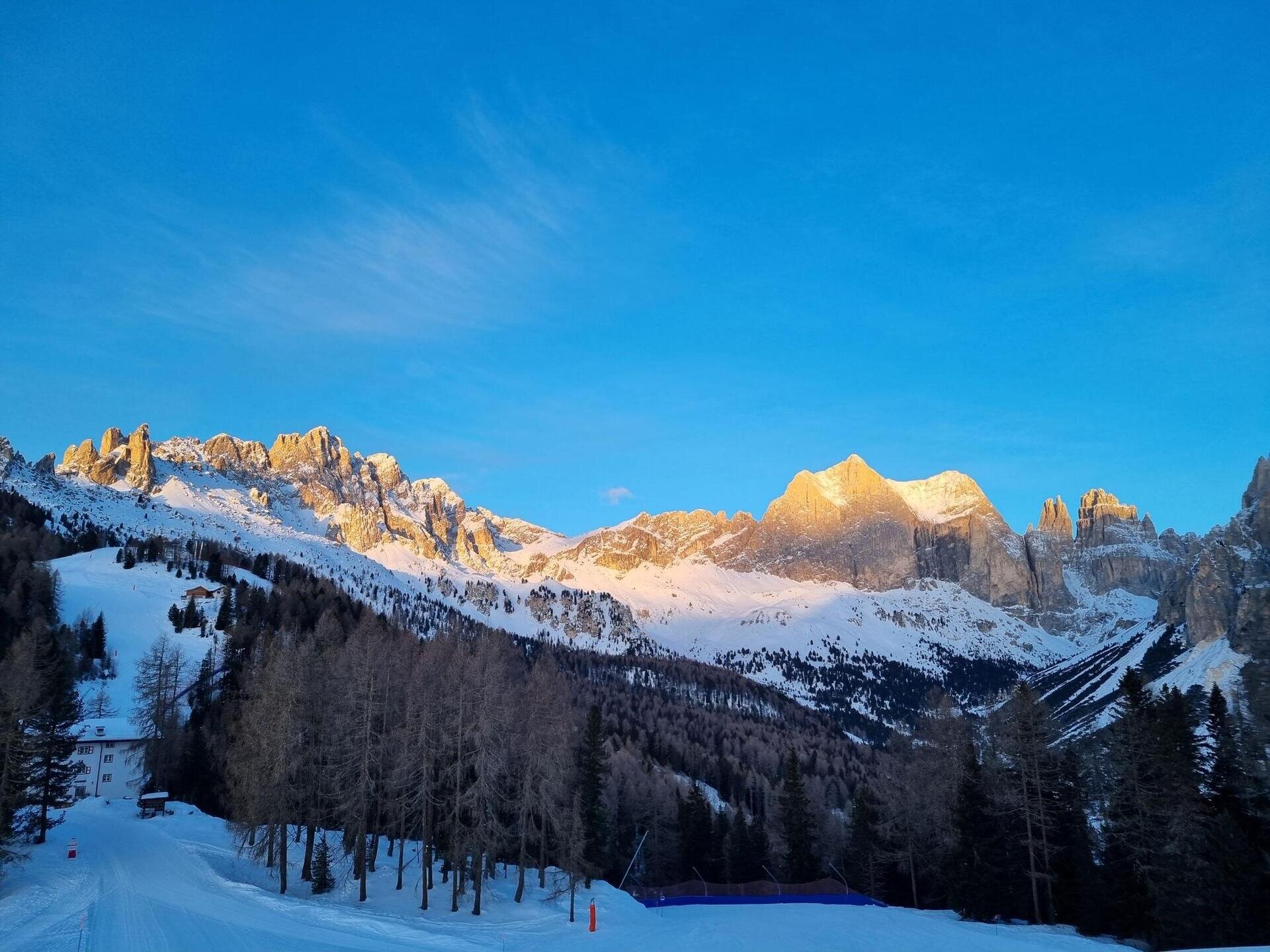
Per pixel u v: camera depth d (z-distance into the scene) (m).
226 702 134.88
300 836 90.50
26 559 195.00
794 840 111.88
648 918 74.19
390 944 54.12
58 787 85.62
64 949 46.72
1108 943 62.41
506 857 96.88
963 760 86.81
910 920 73.81
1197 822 62.53
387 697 74.38
